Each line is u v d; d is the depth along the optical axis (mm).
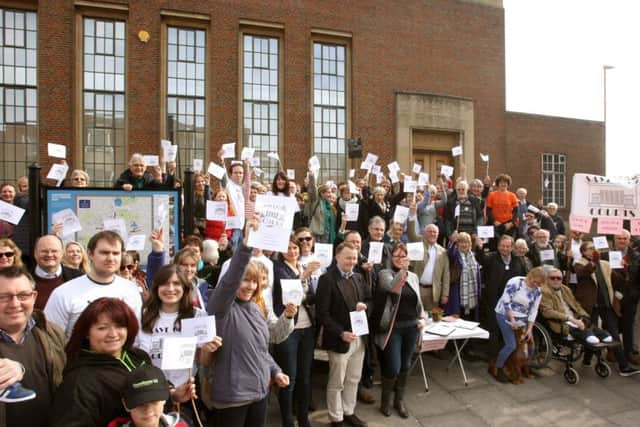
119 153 14500
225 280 3146
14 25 13648
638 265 6430
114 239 3240
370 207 7996
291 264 4656
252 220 3074
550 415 5121
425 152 18078
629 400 5520
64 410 2205
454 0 18438
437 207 8734
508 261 6492
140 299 3375
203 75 15312
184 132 15109
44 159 13656
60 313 3061
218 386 3168
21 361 2311
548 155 20531
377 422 4840
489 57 19000
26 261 5539
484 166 18781
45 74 13648
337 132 16859
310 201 7676
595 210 7660
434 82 18016
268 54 16062
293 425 4352
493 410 5191
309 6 16312
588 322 6277
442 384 5824
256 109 15906
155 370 2287
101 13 14227
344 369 4547
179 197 5457
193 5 14961
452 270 6621
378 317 4926
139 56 14477
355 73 16844
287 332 3918
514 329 5906
